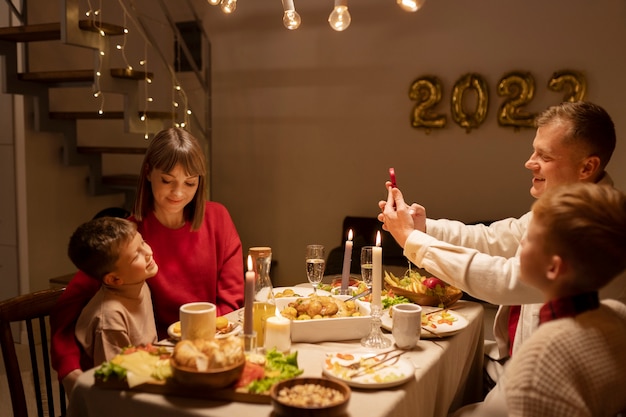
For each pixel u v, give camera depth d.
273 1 4.56
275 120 4.66
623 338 1.06
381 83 4.29
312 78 4.50
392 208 1.88
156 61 4.82
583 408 0.99
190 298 1.99
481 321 2.03
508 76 3.85
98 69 3.30
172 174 1.85
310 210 4.61
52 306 1.89
